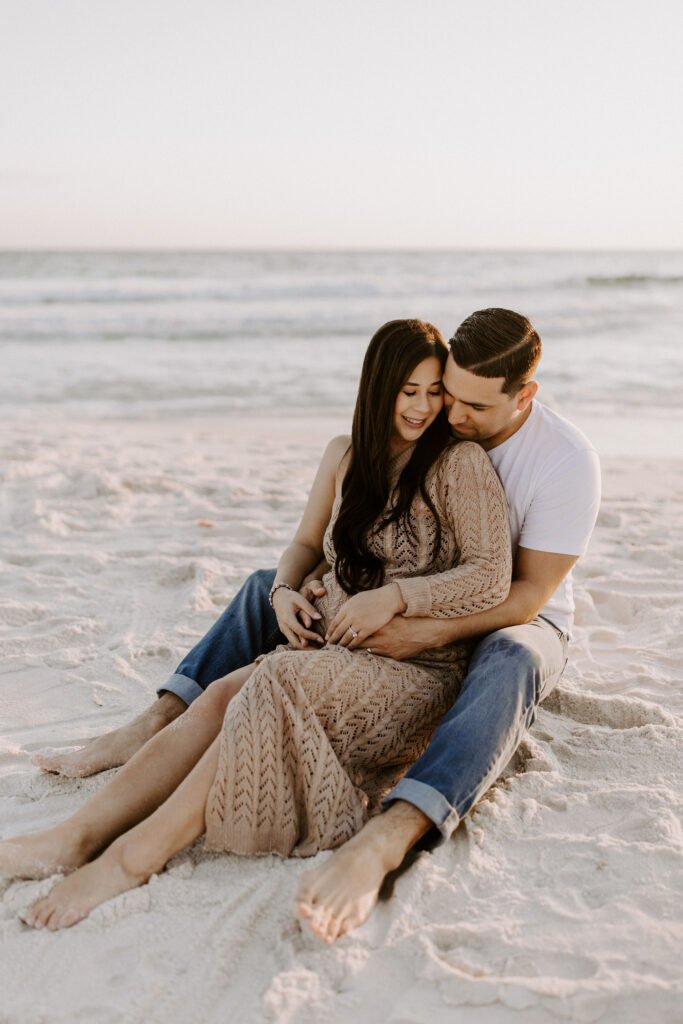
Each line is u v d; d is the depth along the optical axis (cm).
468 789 211
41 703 301
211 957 183
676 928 186
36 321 1939
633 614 376
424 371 241
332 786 213
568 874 206
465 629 244
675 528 495
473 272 3491
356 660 227
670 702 292
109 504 550
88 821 215
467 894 202
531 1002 168
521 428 267
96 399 1095
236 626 270
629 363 1365
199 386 1194
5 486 579
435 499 249
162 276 3288
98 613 378
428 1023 164
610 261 4444
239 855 217
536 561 260
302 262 4103
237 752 208
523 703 223
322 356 1503
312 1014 167
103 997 174
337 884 189
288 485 609
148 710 265
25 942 190
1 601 379
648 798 233
